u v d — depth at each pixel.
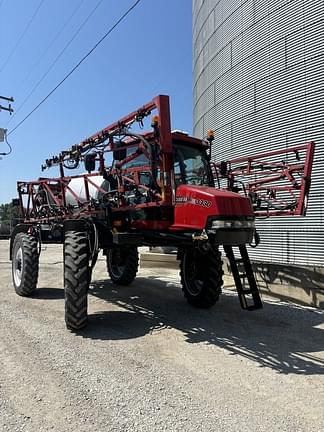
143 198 6.12
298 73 8.47
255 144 9.59
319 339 5.66
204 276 7.15
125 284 9.55
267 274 8.54
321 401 3.76
